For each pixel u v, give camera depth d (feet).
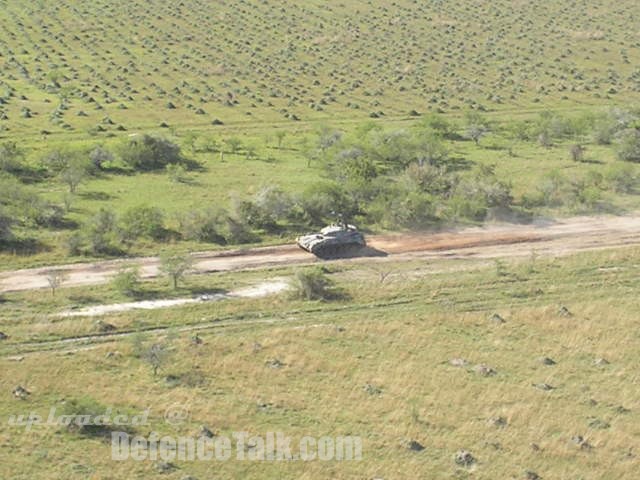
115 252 219.82
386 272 213.87
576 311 195.52
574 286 208.85
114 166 287.07
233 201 243.60
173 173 277.64
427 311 193.77
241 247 227.20
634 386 166.40
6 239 220.64
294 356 171.94
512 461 142.61
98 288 199.41
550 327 187.93
